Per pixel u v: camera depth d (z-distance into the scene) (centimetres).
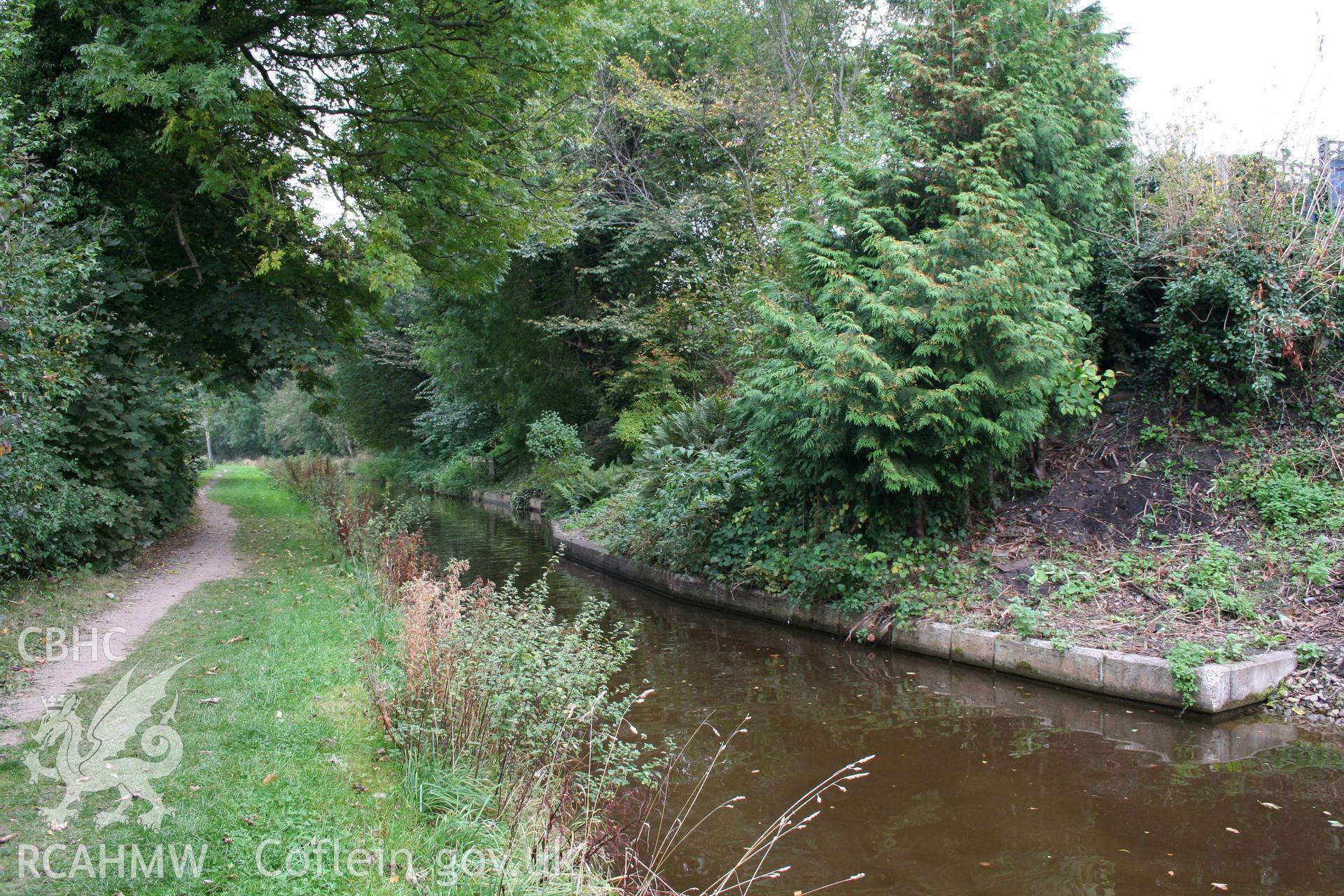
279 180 998
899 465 786
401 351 3353
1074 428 952
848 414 748
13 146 735
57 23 922
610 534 1306
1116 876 388
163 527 1230
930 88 906
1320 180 903
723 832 438
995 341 757
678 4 2117
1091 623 689
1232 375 900
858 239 908
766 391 869
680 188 2150
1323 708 569
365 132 1039
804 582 868
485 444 3078
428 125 1045
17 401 550
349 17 969
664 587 1098
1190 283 877
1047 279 809
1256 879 383
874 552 834
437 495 3145
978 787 489
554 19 1012
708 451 1103
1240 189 909
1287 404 870
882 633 800
